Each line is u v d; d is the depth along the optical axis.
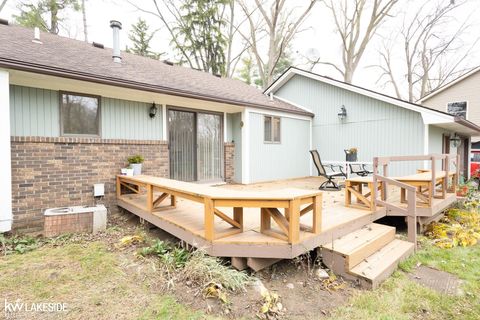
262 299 2.30
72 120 4.82
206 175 7.23
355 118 8.67
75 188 4.71
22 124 4.27
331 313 2.19
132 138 5.63
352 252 2.78
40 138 4.31
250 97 8.12
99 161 5.02
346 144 8.92
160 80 5.71
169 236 3.88
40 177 4.33
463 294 2.50
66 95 4.74
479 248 3.70
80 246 3.45
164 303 2.18
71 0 13.62
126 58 7.01
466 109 13.46
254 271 2.71
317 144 9.70
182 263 2.78
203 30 17.12
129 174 5.14
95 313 2.04
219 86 7.97
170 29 17.16
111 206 5.18
